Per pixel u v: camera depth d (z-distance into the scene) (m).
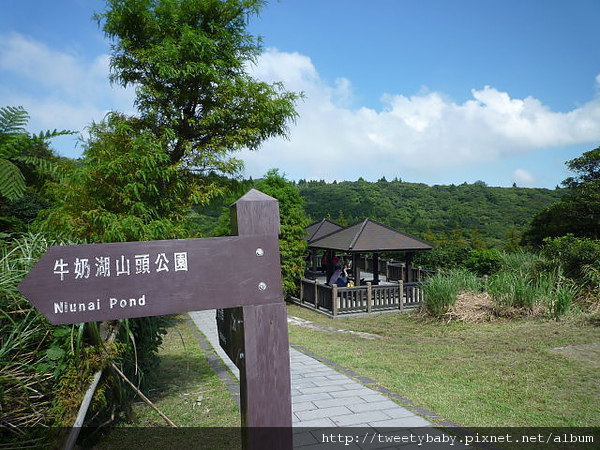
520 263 12.00
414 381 5.54
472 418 4.25
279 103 9.80
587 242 10.52
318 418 4.29
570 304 8.82
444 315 10.02
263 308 1.94
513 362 6.16
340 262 20.02
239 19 9.65
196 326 10.43
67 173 5.33
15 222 4.09
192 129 9.57
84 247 1.71
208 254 1.87
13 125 3.01
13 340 2.73
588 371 5.51
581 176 21.58
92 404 3.26
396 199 69.12
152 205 6.43
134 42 9.09
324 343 8.47
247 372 1.91
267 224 1.97
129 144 6.49
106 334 3.38
